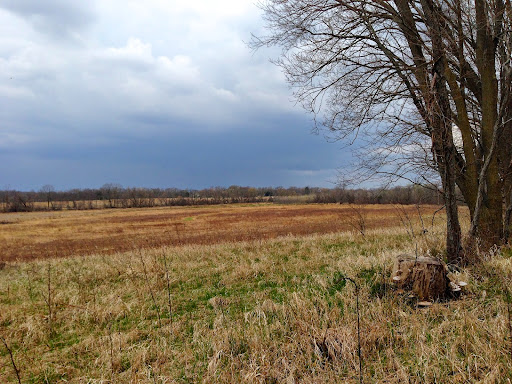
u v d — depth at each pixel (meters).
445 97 5.97
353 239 10.87
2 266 11.65
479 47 6.86
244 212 46.53
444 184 6.27
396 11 6.55
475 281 5.15
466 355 3.43
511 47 6.35
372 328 4.09
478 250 6.08
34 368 4.27
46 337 5.15
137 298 6.54
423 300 4.82
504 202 7.75
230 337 4.39
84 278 8.36
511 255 6.07
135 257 10.58
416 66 6.35
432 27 6.12
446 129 5.91
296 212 40.69
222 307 5.52
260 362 3.74
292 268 7.71
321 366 3.63
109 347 4.57
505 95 6.14
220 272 8.04
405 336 3.93
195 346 4.46
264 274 7.56
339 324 4.29
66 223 40.50
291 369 3.53
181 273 8.06
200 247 11.77
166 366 4.00
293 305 5.07
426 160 6.26
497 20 6.45
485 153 6.83
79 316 5.80
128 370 3.98
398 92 6.59
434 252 7.15
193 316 5.56
